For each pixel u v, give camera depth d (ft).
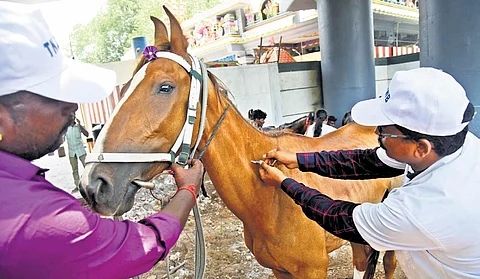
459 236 3.29
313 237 5.84
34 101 2.56
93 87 2.88
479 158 3.55
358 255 8.42
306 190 4.69
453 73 15.47
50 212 2.39
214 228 14.58
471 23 14.80
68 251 2.38
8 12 2.45
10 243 2.23
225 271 11.16
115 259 2.61
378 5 37.93
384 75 31.83
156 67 4.63
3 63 2.38
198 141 4.92
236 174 5.37
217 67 24.53
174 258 12.26
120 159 4.25
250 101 25.49
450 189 3.34
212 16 52.01
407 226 3.41
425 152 3.53
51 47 2.64
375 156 5.16
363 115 3.94
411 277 4.14
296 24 41.11
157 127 4.49
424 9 16.38
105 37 91.50
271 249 5.80
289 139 6.40
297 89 27.89
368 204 3.97
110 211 4.16
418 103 3.36
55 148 2.85
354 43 24.58
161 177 22.12
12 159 2.52
